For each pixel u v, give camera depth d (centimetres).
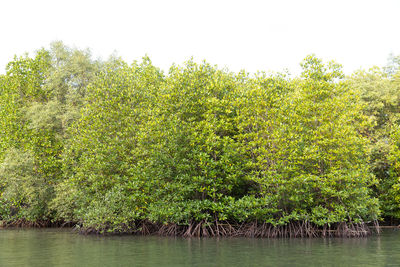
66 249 1738
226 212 2281
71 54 3538
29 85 3484
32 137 3294
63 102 3478
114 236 2395
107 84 2747
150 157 2392
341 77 2372
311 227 2167
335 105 2191
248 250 1634
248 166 2230
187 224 2302
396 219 3053
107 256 1498
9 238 2297
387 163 2925
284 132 2167
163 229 2420
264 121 2231
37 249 1744
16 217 3353
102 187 2555
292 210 2202
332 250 1611
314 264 1265
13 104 3406
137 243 1966
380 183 2947
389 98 2952
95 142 2584
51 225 3416
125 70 2991
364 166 2266
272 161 2230
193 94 2391
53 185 3195
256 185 2383
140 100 2730
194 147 2344
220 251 1612
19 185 3092
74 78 3416
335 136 2167
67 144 3055
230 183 2333
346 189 2152
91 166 2559
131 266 1262
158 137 2361
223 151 2322
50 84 3353
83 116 2692
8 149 3225
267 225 2219
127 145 2586
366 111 3047
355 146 2230
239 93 2475
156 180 2320
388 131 2989
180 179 2302
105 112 2664
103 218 2394
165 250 1666
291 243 1880
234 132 2430
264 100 2323
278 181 2089
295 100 2286
